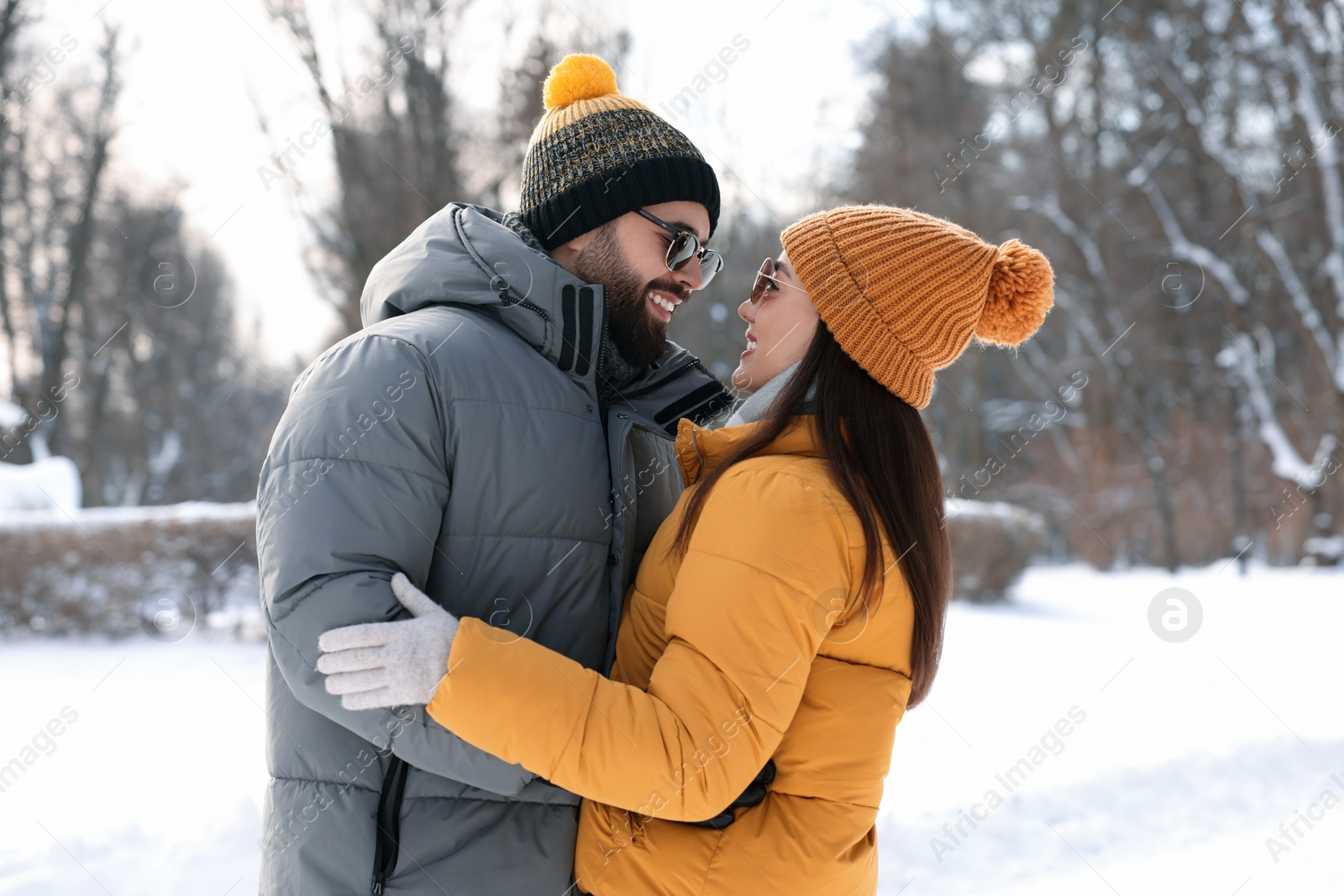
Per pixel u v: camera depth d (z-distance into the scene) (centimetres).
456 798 136
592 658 149
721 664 126
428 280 153
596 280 179
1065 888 341
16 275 1520
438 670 119
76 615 744
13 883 290
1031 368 2302
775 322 161
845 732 136
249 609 805
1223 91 1748
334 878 131
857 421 145
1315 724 539
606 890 137
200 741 452
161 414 1980
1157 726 531
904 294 145
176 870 308
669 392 194
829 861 133
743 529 133
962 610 1062
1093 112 1909
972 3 1783
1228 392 1994
